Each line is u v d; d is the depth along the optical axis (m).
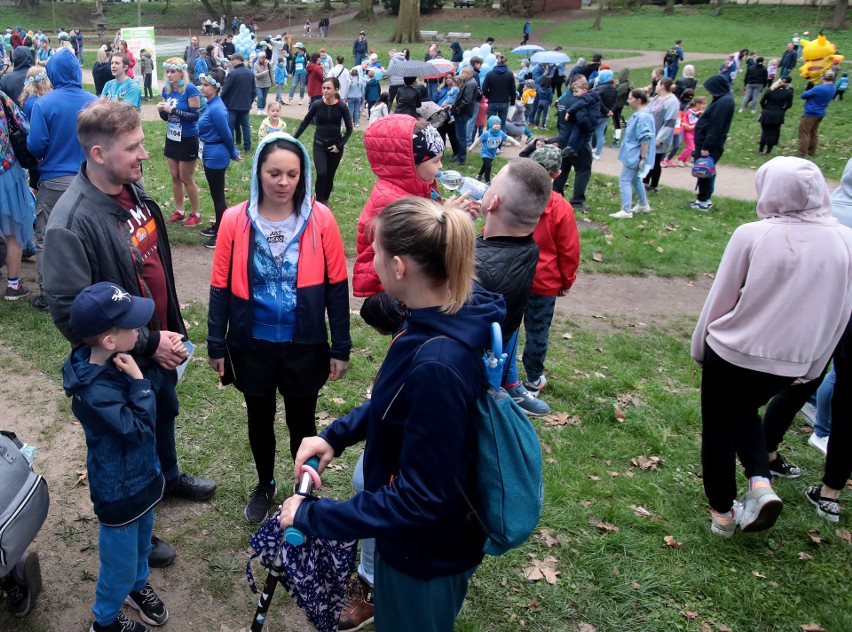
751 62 20.92
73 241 2.44
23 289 5.65
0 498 2.35
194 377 4.70
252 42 25.14
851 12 44.47
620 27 45.75
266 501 3.47
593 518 3.70
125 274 2.64
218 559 3.21
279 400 4.60
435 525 1.90
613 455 4.31
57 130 5.15
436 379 1.73
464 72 12.66
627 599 3.16
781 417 3.96
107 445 2.41
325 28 45.16
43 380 4.53
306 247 2.95
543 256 4.50
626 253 8.56
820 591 3.27
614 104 15.04
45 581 2.99
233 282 2.95
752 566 3.41
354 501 1.83
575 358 5.73
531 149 7.36
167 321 3.07
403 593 1.99
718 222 10.41
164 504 3.53
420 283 1.83
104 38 45.88
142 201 2.84
